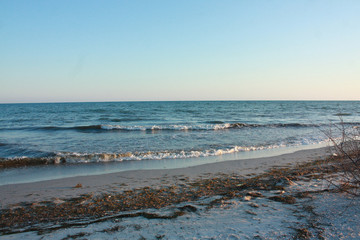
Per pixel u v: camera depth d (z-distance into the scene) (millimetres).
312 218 3572
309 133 17828
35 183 7016
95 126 22578
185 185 6363
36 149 12164
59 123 29047
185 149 12086
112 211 4598
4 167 9062
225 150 11625
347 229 3127
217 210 4223
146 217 4066
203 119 33625
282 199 4574
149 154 10781
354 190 4406
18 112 53125
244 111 50781
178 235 3291
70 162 9773
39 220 4324
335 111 46406
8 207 5078
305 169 7488
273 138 15641
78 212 4645
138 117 37531
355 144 4258
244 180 6645
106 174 7895
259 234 3182
